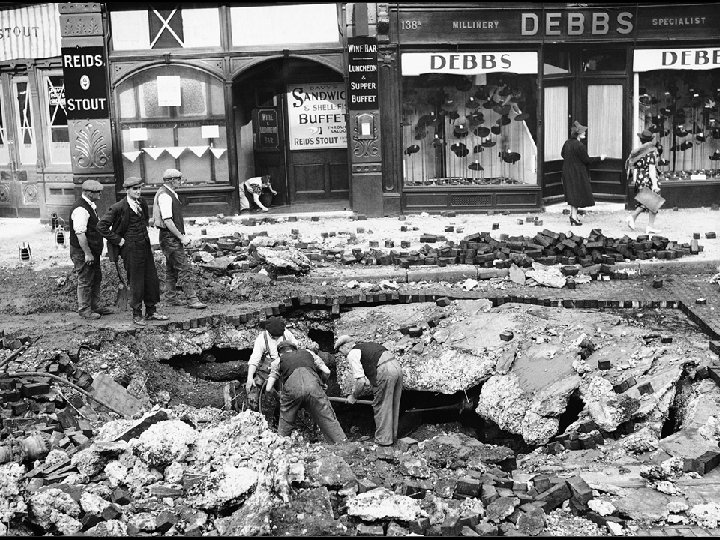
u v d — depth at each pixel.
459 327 13.44
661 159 21.16
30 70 21.06
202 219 20.20
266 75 21.22
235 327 13.74
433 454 9.66
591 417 10.90
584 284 15.22
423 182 20.92
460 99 20.58
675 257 16.09
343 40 20.16
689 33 20.28
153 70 20.25
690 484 9.12
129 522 8.24
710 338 12.61
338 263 16.52
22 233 20.12
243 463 9.12
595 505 8.58
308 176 21.75
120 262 15.62
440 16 19.94
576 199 18.81
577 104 21.56
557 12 20.05
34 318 13.91
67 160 21.27
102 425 11.01
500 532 8.26
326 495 8.63
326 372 11.54
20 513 8.23
